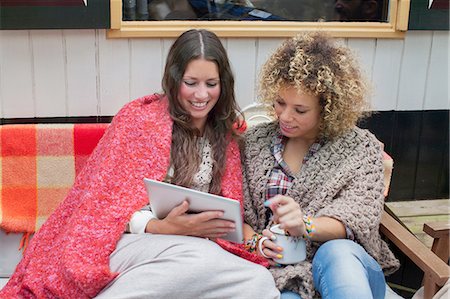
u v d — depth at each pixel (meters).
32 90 2.08
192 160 1.71
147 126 1.70
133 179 1.64
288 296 1.62
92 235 1.55
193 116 1.71
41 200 1.98
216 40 1.71
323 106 1.67
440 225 1.87
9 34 2.01
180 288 1.44
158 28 2.07
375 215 1.65
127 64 2.11
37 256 1.67
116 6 2.00
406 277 2.35
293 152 1.78
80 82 2.09
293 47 1.68
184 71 1.66
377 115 2.31
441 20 2.21
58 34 2.03
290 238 1.62
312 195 1.72
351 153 1.72
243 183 1.80
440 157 2.40
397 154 2.37
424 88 2.32
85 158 1.98
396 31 2.22
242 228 1.61
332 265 1.51
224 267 1.47
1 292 1.67
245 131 1.89
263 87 1.75
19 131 1.95
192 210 1.56
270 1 2.21
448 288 1.54
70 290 1.53
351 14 2.24
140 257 1.52
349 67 1.69
